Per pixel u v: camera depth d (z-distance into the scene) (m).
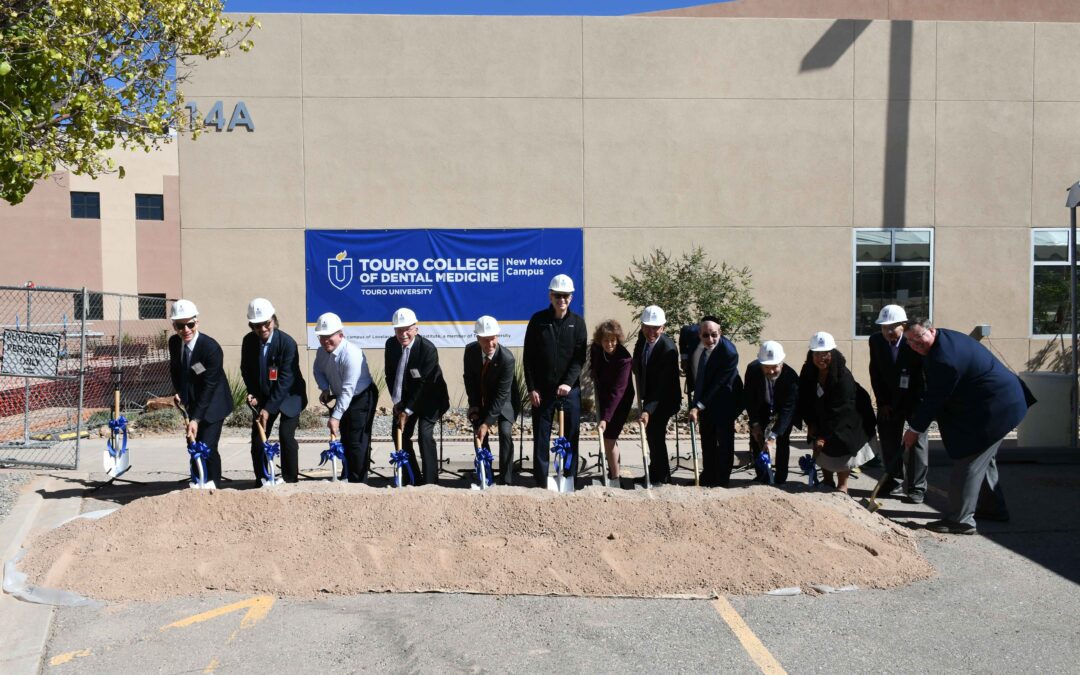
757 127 13.19
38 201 31.78
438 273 12.98
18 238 31.53
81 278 32.38
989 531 6.25
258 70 12.68
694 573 5.13
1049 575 5.27
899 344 7.07
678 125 13.11
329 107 12.80
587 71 13.01
